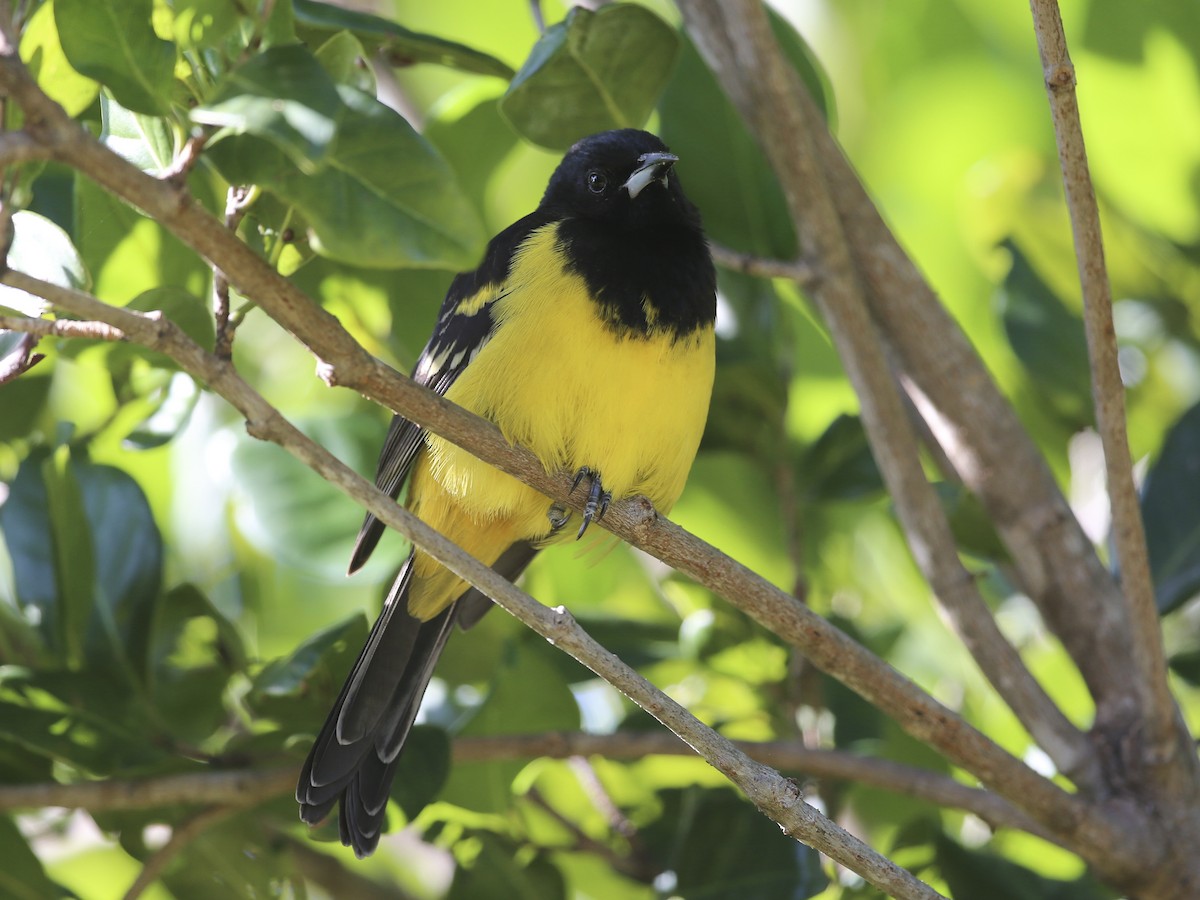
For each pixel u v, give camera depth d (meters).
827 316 8.35
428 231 5.34
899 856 8.84
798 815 5.82
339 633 8.02
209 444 10.80
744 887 8.18
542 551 10.70
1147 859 7.41
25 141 4.84
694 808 8.48
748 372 9.70
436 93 13.68
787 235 9.80
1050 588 8.48
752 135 8.90
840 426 9.73
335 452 10.34
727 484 11.01
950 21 13.44
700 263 8.35
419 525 5.79
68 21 5.41
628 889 9.98
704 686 9.84
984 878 8.47
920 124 13.30
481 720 8.49
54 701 8.24
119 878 11.12
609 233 8.25
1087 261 6.56
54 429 10.66
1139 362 11.11
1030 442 8.70
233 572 10.92
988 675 8.06
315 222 5.36
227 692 9.34
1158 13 11.16
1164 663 7.30
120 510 8.81
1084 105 11.37
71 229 8.78
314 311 5.75
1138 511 6.98
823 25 13.92
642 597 11.10
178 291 7.03
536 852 8.98
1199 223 11.14
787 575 10.90
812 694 9.36
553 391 7.91
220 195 9.50
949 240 12.74
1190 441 9.35
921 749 9.84
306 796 7.62
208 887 8.69
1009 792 7.24
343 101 5.28
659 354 7.97
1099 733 8.05
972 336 12.35
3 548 9.80
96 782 7.81
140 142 6.22
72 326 5.45
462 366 8.43
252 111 4.93
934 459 9.70
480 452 6.62
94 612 8.63
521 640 9.27
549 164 13.44
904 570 11.02
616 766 9.86
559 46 8.09
